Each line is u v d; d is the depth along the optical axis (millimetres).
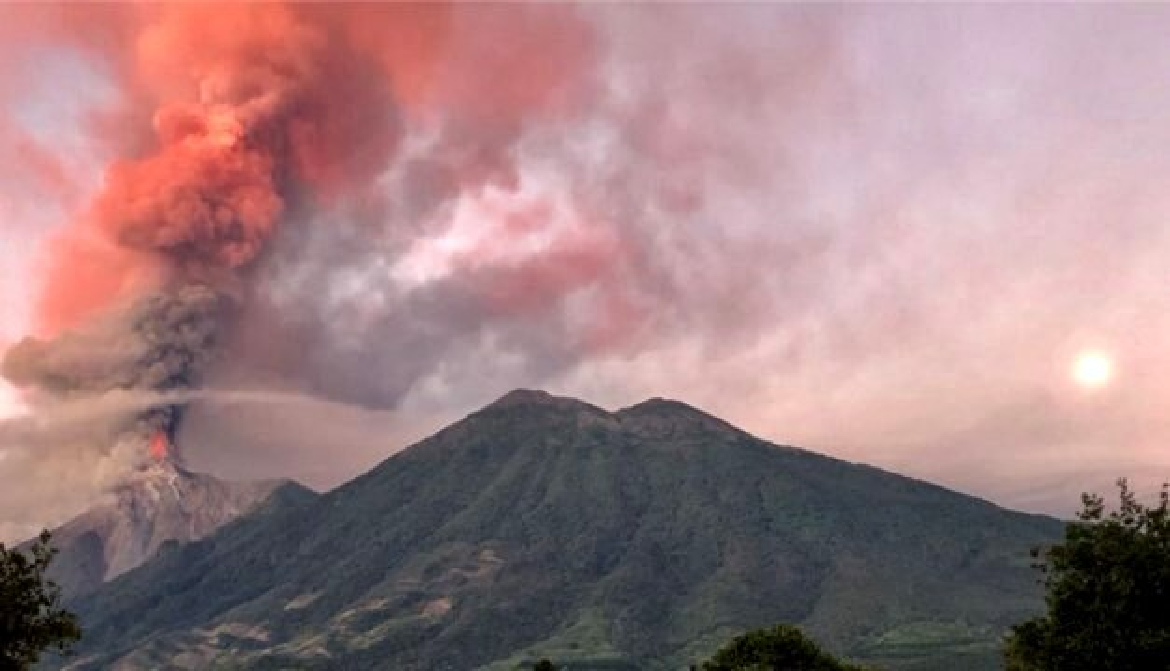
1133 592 37688
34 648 36969
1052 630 39438
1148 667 36844
